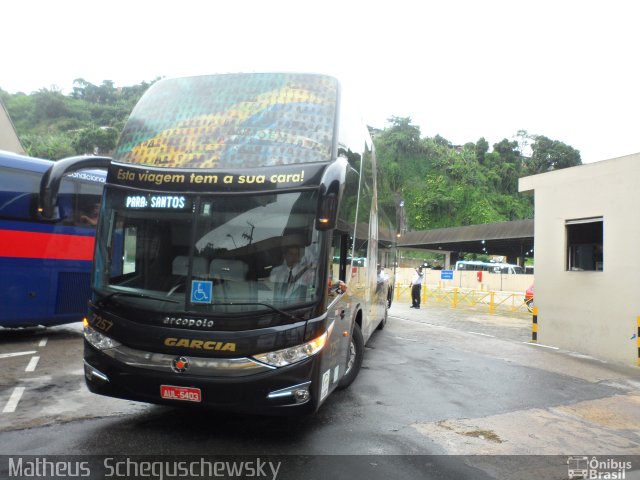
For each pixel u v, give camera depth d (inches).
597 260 415.2
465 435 195.3
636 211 375.6
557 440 196.7
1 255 325.4
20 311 334.6
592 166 412.5
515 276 1337.4
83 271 371.9
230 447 170.2
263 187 169.2
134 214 175.9
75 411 200.4
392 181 3216.0
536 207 462.0
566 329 426.3
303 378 158.7
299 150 177.2
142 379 162.4
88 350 173.6
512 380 296.4
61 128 3681.1
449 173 3166.8
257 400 155.9
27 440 169.0
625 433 211.0
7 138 1154.7
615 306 386.9
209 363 157.8
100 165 193.5
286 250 164.7
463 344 423.2
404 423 205.2
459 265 1724.9
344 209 200.7
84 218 373.4
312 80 199.0
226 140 180.7
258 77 200.2
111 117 3863.2
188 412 204.1
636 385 303.0
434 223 3019.2
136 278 170.7
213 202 170.1
